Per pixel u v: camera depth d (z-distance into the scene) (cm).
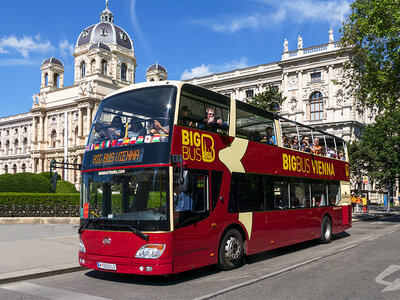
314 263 1006
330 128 5319
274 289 729
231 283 790
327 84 5419
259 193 1070
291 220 1215
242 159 1019
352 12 2705
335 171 1608
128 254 760
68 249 1202
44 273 895
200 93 902
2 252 1141
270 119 1189
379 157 4334
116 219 792
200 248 833
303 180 1326
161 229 749
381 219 2978
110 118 893
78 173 7925
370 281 786
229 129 989
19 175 2373
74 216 2133
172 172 775
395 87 2650
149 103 848
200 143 874
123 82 8925
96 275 907
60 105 8519
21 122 10369
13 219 2048
